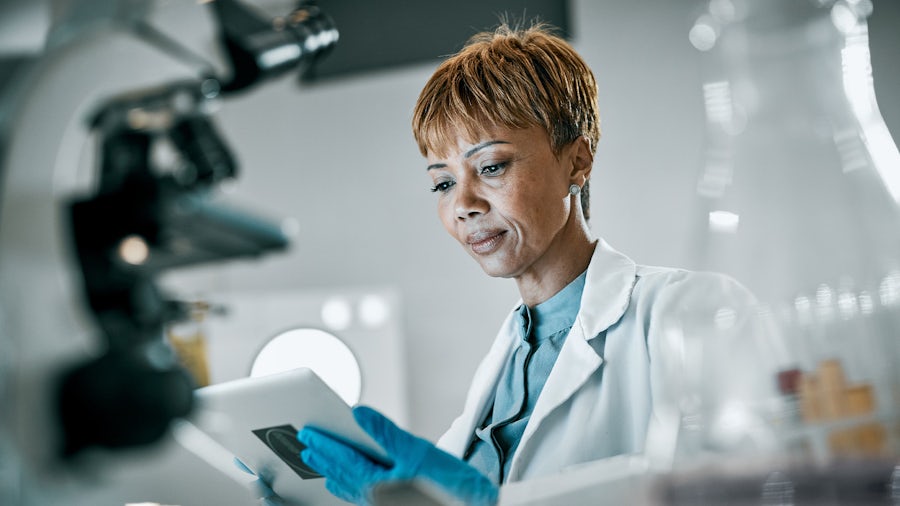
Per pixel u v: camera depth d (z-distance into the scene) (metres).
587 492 0.77
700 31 0.56
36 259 0.67
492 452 1.54
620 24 3.79
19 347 0.65
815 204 0.51
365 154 4.22
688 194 3.68
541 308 1.60
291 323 3.68
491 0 4.01
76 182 0.72
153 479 0.85
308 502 1.35
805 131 0.52
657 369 1.36
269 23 0.79
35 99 0.69
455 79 1.54
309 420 1.21
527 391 1.57
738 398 0.53
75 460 0.66
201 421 1.27
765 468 0.52
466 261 4.06
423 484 0.73
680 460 0.56
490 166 1.51
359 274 4.18
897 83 3.33
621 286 1.53
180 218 0.67
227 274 4.31
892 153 0.54
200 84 0.75
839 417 0.50
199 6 0.74
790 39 0.53
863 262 0.50
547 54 1.56
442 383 4.01
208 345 3.66
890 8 3.35
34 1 0.82
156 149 0.73
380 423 1.15
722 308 0.53
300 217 4.28
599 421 1.42
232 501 1.06
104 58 0.71
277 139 4.34
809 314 0.51
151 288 0.73
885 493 0.49
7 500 0.64
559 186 1.55
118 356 0.66
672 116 3.71
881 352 0.49
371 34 4.21
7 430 0.64
